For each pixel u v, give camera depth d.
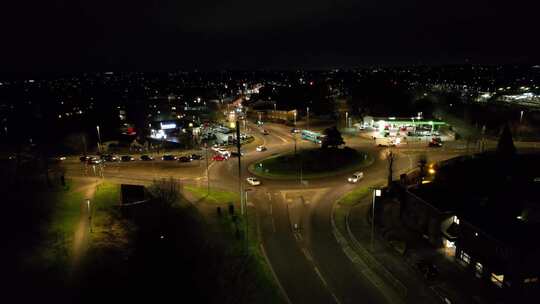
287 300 34.12
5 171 72.00
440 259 38.88
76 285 37.72
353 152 80.19
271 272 38.47
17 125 116.69
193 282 38.44
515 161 56.72
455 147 86.56
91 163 82.38
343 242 43.97
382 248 42.00
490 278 33.75
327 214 51.91
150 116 149.88
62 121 131.12
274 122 132.38
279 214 52.25
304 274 37.97
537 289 31.53
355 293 34.75
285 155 79.94
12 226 48.38
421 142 92.31
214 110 171.62
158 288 37.78
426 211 43.03
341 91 195.88
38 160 77.50
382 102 131.75
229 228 48.28
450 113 121.31
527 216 39.22
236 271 39.25
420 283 35.41
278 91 184.25
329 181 65.25
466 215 37.94
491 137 96.12
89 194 61.25
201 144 100.31
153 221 51.12
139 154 91.00
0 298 35.03
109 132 118.75
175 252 44.09
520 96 170.38
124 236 47.56
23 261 40.91
